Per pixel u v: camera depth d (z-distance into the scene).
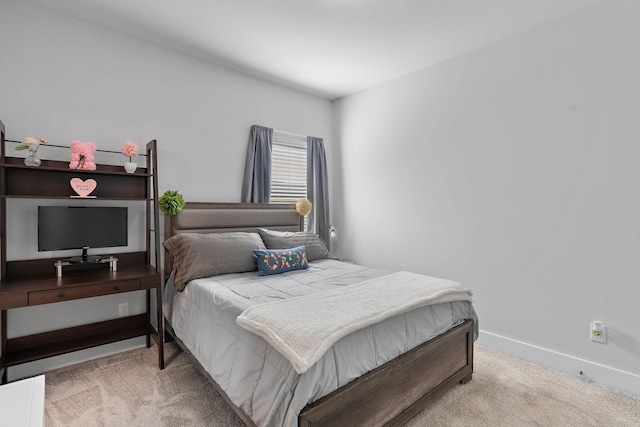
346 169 4.21
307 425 1.29
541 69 2.56
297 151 4.13
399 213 3.61
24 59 2.33
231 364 1.69
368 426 1.54
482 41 2.82
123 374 2.33
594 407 1.99
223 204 3.25
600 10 2.28
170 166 3.01
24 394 1.14
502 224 2.80
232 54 3.09
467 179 3.03
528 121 2.64
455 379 2.13
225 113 3.37
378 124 3.82
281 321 1.55
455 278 3.13
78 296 2.10
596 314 2.32
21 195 2.27
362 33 2.71
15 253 2.32
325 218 4.19
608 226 2.27
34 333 2.38
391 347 1.69
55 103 2.45
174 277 2.61
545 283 2.56
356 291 2.06
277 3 2.32
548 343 2.54
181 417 1.84
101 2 2.33
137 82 2.82
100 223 2.56
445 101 3.19
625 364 2.20
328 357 1.41
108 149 2.68
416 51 3.00
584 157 2.36
